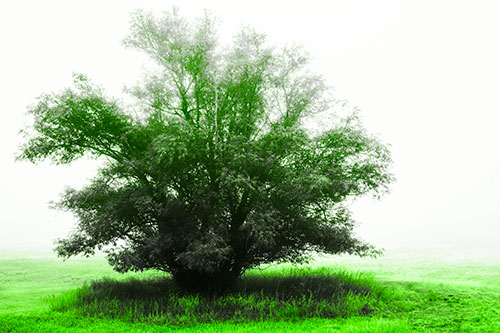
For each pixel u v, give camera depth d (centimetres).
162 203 1405
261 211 1334
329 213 1541
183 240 1362
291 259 1599
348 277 1645
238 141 1381
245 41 1648
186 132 1301
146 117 1512
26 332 986
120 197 1420
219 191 1395
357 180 1492
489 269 2352
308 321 1095
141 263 1323
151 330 1014
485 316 1124
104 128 1444
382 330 966
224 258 1327
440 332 983
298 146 1386
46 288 1836
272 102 1672
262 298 1280
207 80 1569
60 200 1446
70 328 1028
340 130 1469
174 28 1644
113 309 1228
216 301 1312
